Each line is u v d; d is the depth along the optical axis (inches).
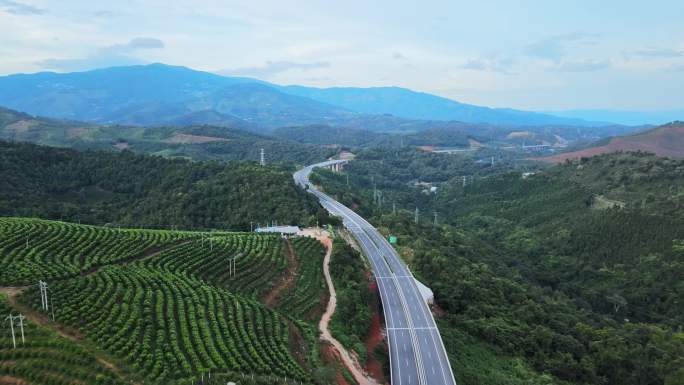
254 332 4269.2
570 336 5561.0
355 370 4320.9
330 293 5807.1
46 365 3176.7
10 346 3324.3
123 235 6161.4
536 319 6112.2
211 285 5113.2
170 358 3513.8
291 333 4512.8
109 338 3609.7
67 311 3865.7
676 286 7623.0
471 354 4874.5
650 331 6230.3
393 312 5359.3
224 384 3316.9
